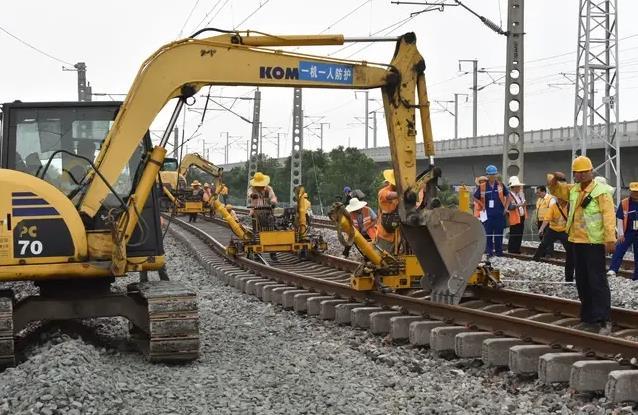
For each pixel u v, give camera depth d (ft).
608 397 21.93
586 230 30.12
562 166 146.41
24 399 20.97
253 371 27.09
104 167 28.66
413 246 32.86
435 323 31.01
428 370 27.35
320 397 23.34
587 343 25.30
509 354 25.86
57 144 31.12
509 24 77.30
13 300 29.01
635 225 49.08
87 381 22.29
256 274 54.03
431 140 32.17
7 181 27.61
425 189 32.71
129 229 28.45
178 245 92.84
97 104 31.45
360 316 35.37
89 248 28.35
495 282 37.37
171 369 27.73
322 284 42.29
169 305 28.43
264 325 37.40
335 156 166.71
